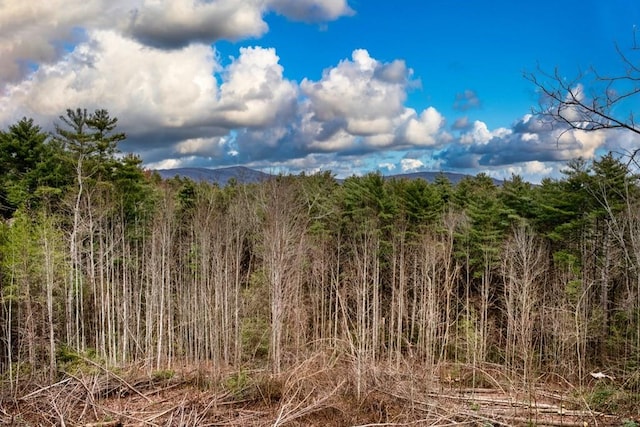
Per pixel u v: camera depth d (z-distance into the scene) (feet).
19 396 54.90
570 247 100.12
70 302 87.10
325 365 56.80
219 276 96.73
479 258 105.29
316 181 140.87
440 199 123.75
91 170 107.04
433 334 85.71
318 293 104.78
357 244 113.80
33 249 83.10
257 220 113.91
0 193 106.22
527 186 116.06
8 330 77.92
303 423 47.88
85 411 50.16
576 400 55.16
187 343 103.91
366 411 50.96
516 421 49.57
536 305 87.81
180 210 132.16
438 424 47.14
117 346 101.55
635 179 28.17
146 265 110.63
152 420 47.65
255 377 59.31
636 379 58.95
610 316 86.89
